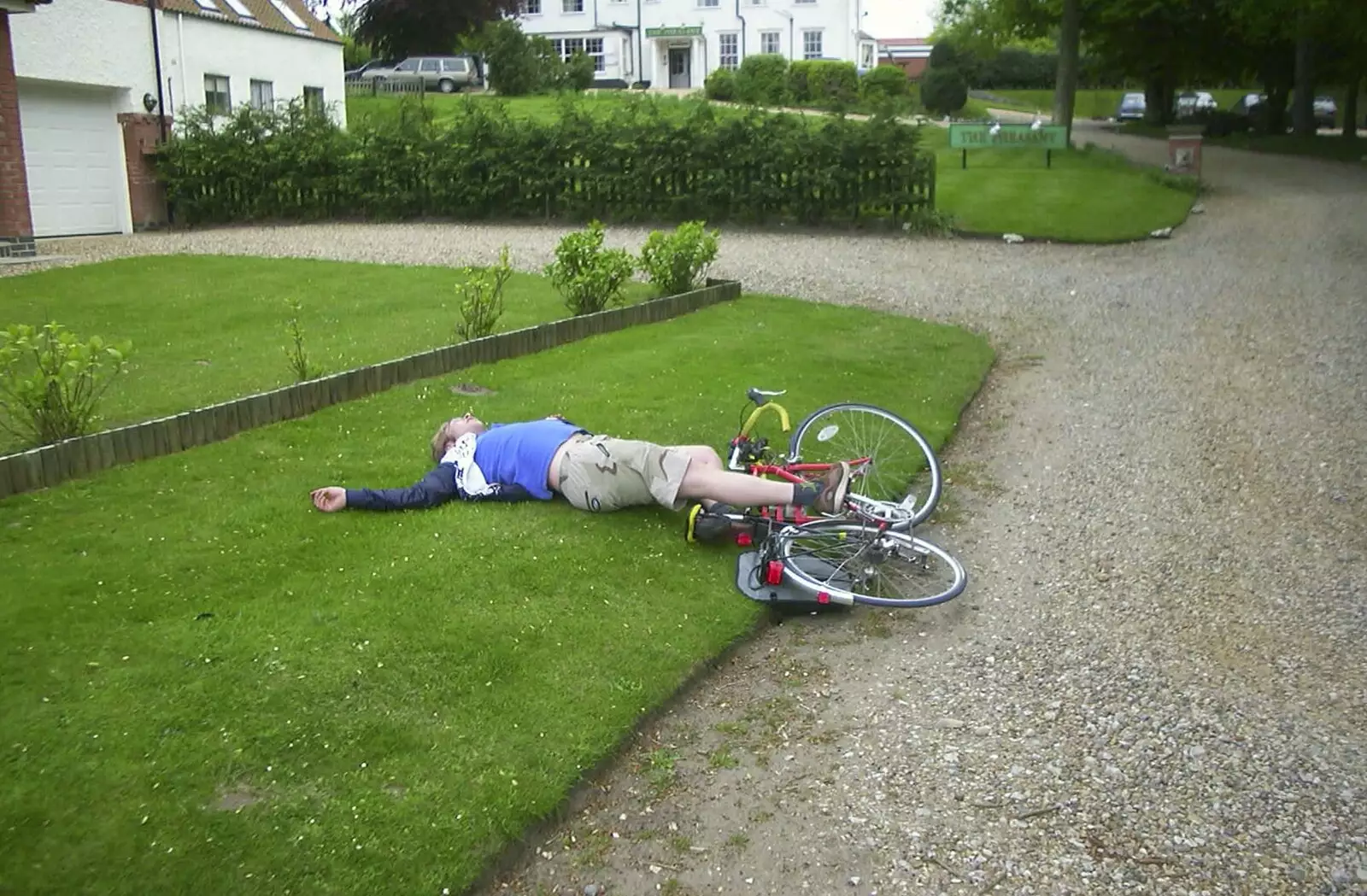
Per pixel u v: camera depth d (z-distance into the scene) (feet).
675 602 16.20
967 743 13.41
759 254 54.34
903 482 20.90
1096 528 20.56
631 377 27.89
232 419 21.84
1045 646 15.93
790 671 15.31
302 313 36.06
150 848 10.32
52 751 11.46
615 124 66.90
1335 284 44.80
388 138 67.92
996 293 44.62
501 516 18.15
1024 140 82.89
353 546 16.78
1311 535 20.10
